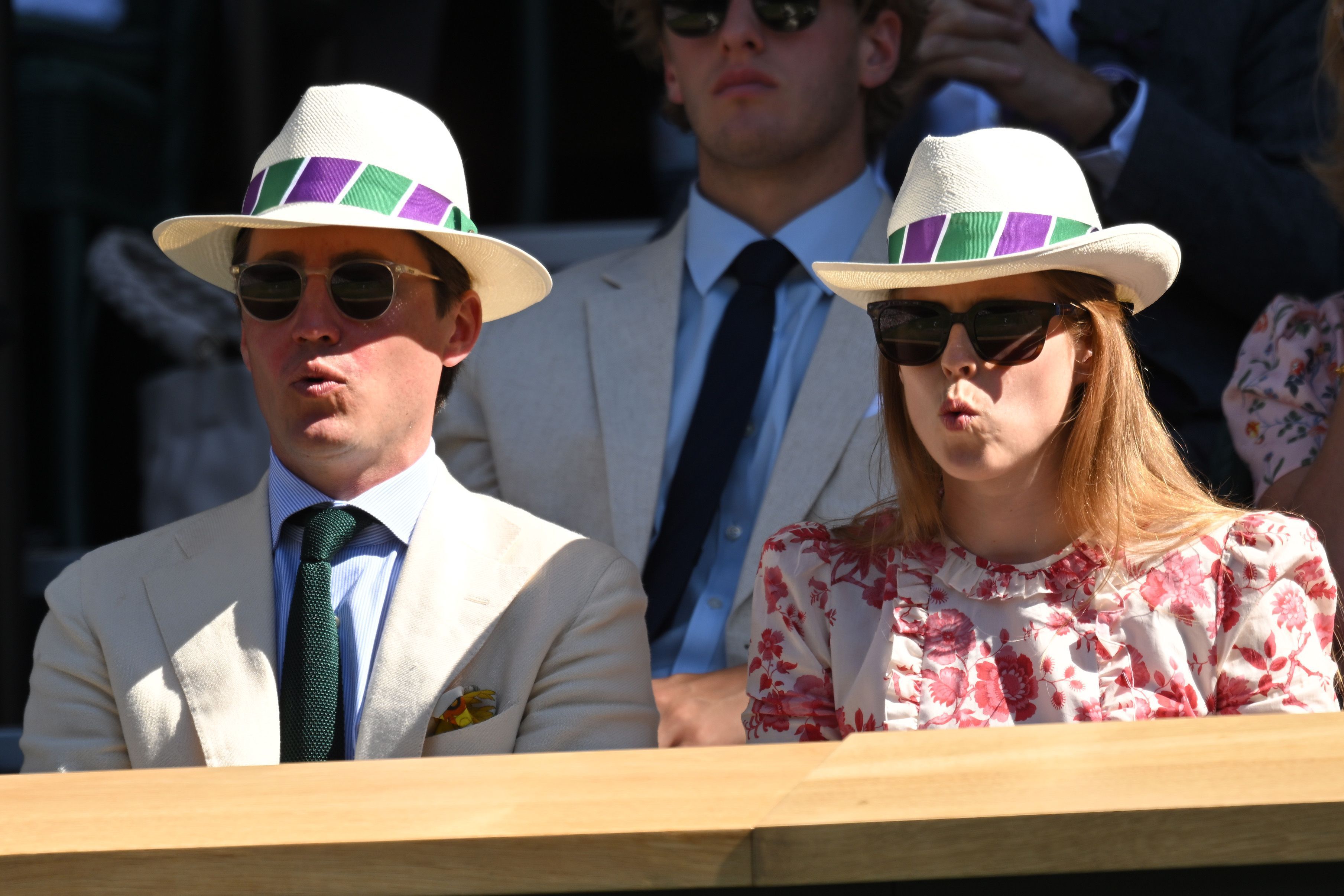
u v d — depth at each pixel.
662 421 12.33
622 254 13.78
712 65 12.67
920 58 13.65
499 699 9.04
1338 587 9.47
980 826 4.31
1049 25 15.19
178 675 8.83
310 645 8.83
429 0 20.61
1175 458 8.82
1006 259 8.06
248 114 20.16
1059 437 8.57
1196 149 13.27
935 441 8.31
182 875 4.53
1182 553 8.34
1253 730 5.38
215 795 5.25
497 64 21.03
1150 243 8.29
